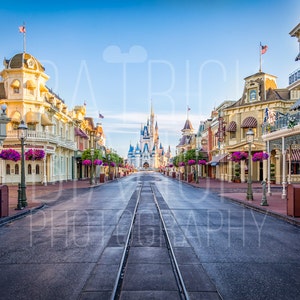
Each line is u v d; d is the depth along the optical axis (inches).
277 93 1585.9
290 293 217.0
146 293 214.8
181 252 313.1
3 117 661.9
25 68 1461.6
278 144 848.3
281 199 792.3
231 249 325.1
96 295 212.7
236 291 219.6
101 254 307.9
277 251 318.7
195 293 214.8
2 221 486.3
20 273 257.4
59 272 259.0
